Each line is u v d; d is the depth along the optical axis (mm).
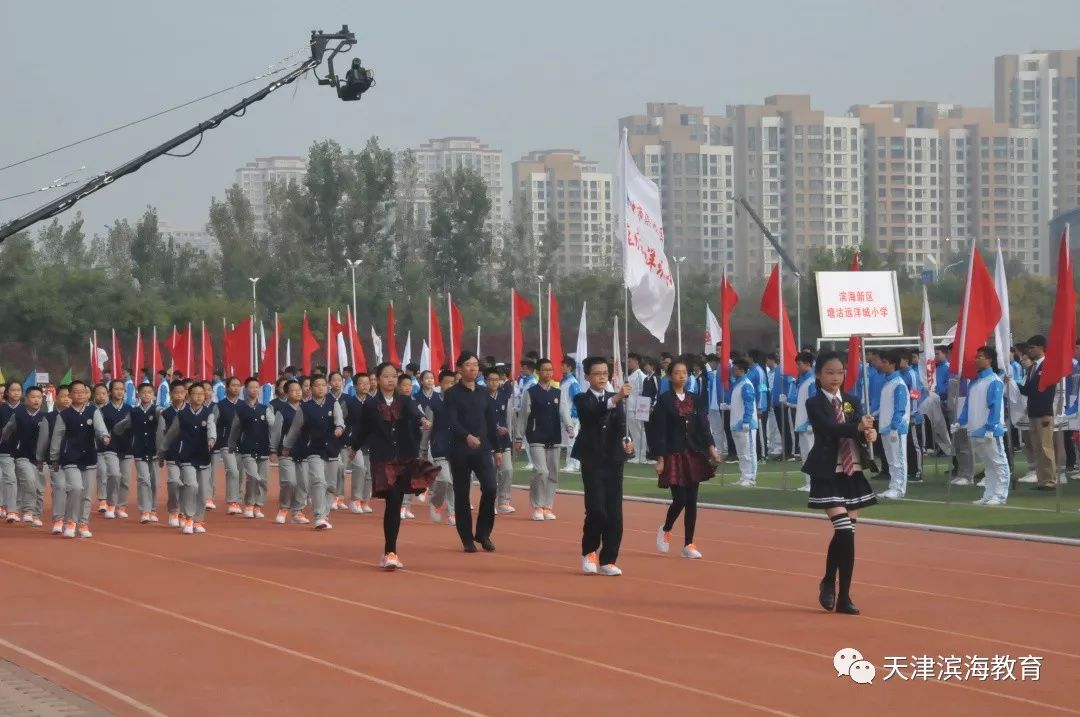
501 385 21109
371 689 8773
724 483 24766
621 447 13781
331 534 18328
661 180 123688
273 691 8773
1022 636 10242
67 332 62844
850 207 122438
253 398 21312
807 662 9406
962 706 8156
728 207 123875
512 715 8062
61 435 18359
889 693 8508
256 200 177125
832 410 11445
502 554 15656
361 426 14656
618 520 13750
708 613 11383
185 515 18719
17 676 9312
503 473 20469
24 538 18375
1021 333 63031
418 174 78500
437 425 19500
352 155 72750
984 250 124688
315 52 20938
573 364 33562
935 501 20438
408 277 71312
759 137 120938
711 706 8203
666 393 14992
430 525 19344
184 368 43156
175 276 77125
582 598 12250
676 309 65562
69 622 11445
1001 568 13719
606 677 9016
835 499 11273
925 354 24562
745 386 24172
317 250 72438
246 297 72438
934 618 11023
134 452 21047
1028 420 23250
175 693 8758
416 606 11945
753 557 14938
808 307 60625
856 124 122375
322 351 65250
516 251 78750
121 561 15555
